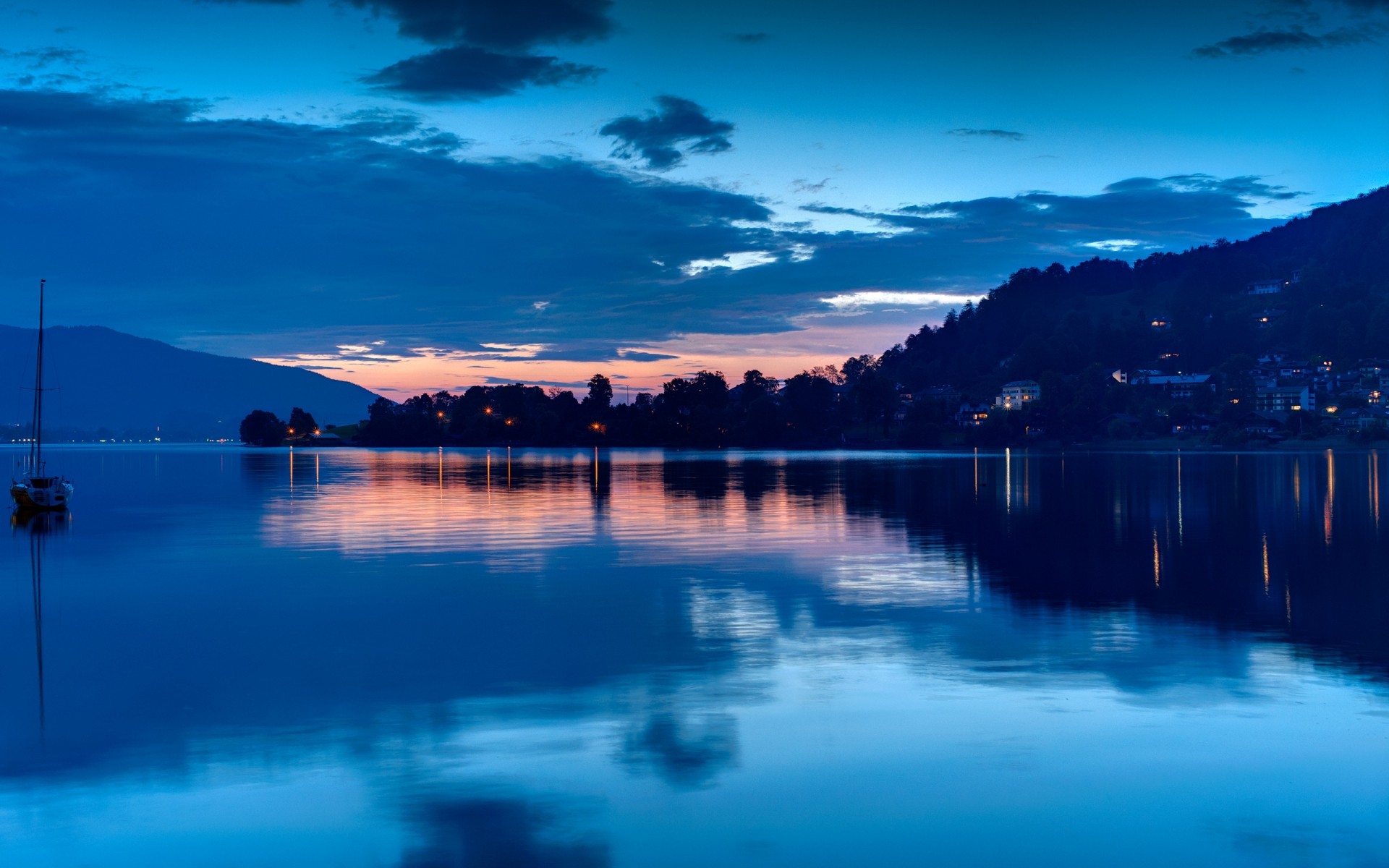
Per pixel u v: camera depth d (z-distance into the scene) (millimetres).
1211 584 30562
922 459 164625
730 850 11812
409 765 14594
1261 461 144375
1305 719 16406
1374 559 36188
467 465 152375
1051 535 44656
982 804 13031
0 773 14469
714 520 53188
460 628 24531
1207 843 11930
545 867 11406
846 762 14531
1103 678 19141
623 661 20891
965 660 20688
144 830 12422
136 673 20328
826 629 24109
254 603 28359
